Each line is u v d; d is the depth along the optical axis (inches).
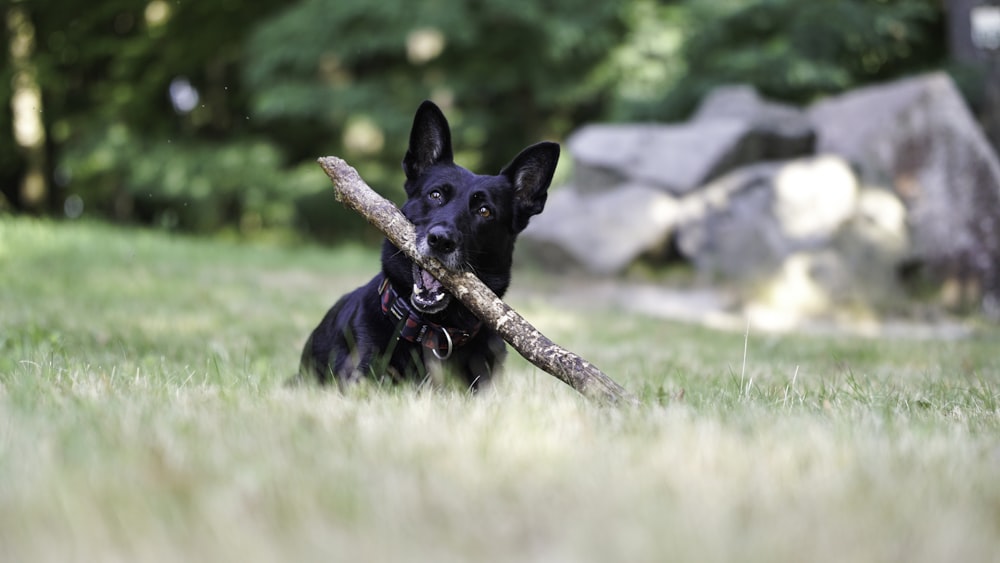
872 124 545.3
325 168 166.4
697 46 676.1
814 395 162.7
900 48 709.9
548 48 744.3
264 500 79.2
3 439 98.7
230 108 863.1
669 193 534.0
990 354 305.9
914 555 69.9
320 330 189.5
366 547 68.6
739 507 79.6
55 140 876.6
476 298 149.2
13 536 70.8
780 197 500.4
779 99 677.9
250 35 788.6
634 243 521.0
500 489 85.0
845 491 86.5
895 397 157.8
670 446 100.9
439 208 171.9
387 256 167.0
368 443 100.4
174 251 588.4
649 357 268.4
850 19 631.2
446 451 98.0
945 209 511.2
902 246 495.8
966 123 520.4
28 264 482.6
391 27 717.9
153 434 102.5
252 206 760.3
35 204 856.3
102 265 507.2
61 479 83.2
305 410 120.6
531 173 180.5
